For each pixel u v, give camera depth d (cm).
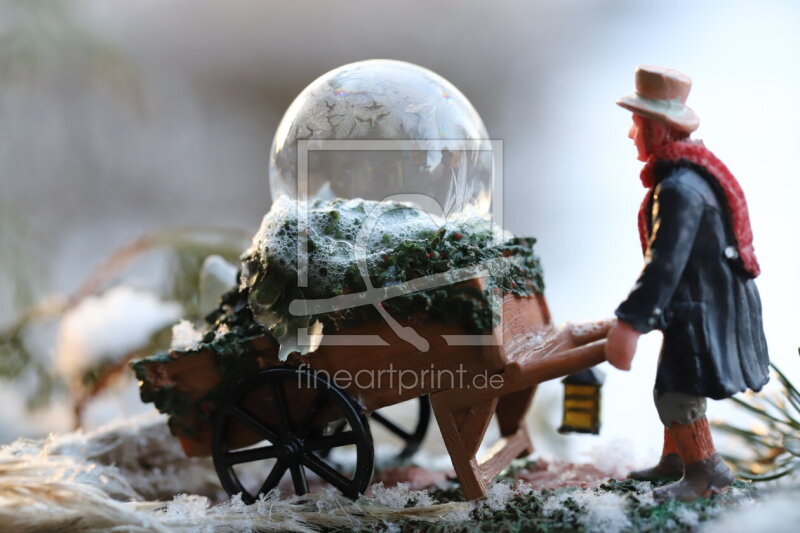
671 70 284
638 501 285
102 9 1002
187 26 1071
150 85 1047
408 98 326
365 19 1058
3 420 598
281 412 310
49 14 921
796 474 295
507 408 378
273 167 348
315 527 297
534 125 1002
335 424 398
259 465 413
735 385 271
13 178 971
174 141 1076
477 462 320
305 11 1072
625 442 382
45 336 585
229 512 302
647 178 285
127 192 1055
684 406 279
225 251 547
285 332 302
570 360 293
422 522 292
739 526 257
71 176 1012
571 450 512
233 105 1102
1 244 839
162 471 382
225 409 317
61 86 973
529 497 304
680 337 272
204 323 357
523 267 334
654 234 269
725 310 274
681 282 272
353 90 328
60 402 593
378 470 404
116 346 467
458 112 335
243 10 1077
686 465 286
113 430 383
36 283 852
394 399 308
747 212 279
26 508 277
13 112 965
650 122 281
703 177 275
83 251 1004
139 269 609
